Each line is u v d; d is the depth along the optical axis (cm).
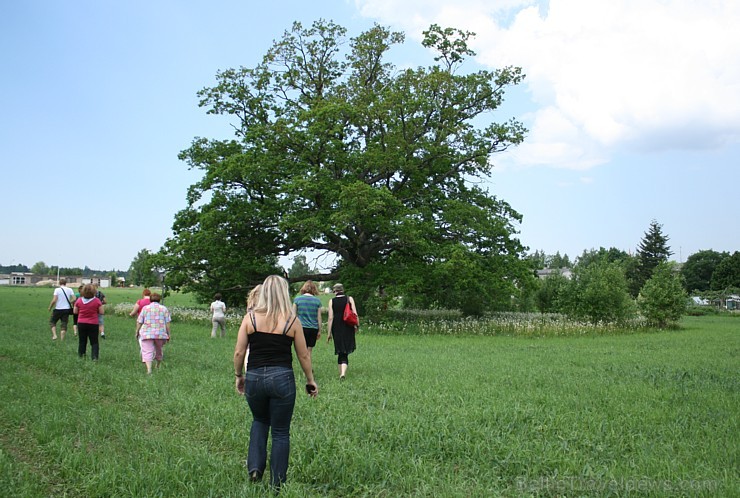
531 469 507
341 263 3162
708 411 743
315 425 654
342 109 2695
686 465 512
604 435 620
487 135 2898
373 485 475
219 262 2823
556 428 645
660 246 8062
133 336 1866
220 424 653
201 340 1814
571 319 2894
